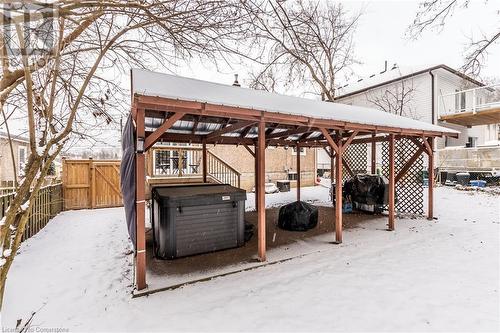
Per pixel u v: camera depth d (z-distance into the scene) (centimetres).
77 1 221
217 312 276
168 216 408
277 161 1427
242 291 320
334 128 485
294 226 581
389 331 243
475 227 600
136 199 317
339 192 497
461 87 1567
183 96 313
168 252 409
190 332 244
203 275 356
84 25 272
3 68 221
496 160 1243
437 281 339
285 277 357
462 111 1335
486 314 265
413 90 1483
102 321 262
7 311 281
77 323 259
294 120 410
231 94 435
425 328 245
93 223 676
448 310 273
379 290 319
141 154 315
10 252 196
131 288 329
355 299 299
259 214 408
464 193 1088
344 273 368
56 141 235
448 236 534
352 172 885
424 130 614
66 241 531
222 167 1087
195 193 441
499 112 1180
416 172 752
